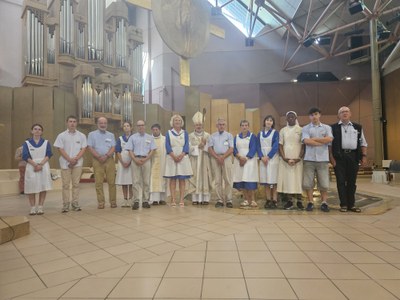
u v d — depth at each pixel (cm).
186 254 269
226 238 321
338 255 262
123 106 1241
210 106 1114
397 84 1433
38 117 1019
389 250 275
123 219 430
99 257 263
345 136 463
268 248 283
